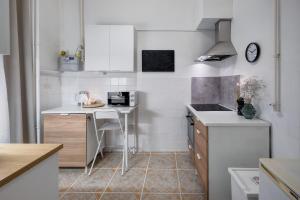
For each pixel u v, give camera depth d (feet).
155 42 11.98
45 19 10.32
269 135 6.40
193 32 11.90
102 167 10.07
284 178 2.67
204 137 6.72
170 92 12.07
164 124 12.19
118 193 7.68
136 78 12.09
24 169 3.06
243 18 8.52
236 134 6.40
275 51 5.84
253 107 7.06
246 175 5.10
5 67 7.43
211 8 9.75
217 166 6.44
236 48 9.36
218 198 6.48
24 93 8.63
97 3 11.93
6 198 2.78
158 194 7.59
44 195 3.77
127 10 11.91
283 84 5.69
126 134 9.64
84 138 9.45
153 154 11.79
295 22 5.15
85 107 10.81
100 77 12.14
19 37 8.44
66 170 9.73
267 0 6.61
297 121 5.13
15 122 7.75
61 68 11.53
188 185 8.23
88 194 7.63
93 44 10.87
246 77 8.26
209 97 11.99
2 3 3.46
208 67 11.94
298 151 5.10
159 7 11.86
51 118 9.46
